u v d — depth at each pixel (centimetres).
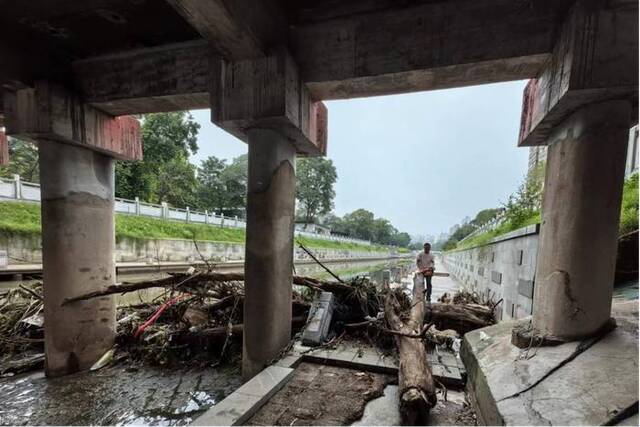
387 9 358
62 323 467
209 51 406
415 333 419
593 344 271
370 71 366
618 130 277
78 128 457
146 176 2609
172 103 454
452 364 405
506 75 360
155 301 704
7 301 702
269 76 362
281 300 418
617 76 260
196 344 530
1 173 2362
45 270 465
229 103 379
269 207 397
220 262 1672
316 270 2355
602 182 278
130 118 544
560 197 305
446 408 317
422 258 879
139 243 1526
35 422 357
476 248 1241
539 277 327
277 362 397
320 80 386
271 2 353
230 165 4316
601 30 263
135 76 441
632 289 419
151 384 442
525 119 388
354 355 419
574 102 286
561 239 298
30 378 463
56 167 459
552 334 297
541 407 223
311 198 5262
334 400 322
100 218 507
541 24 311
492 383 272
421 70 351
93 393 418
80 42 428
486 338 367
